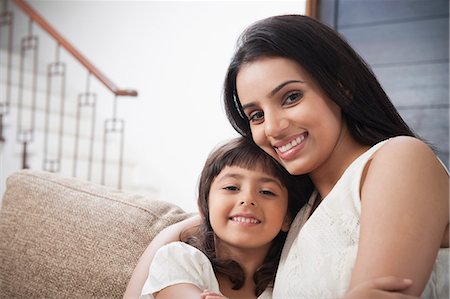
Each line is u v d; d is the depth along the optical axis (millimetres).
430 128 3738
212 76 4781
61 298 1191
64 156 4945
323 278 876
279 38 923
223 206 1017
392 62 3844
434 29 3744
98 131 5402
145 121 5145
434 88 3734
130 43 5289
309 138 928
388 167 815
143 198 1346
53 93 5457
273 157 993
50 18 5910
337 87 928
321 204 934
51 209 1325
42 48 5984
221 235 1021
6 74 5133
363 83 964
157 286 947
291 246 1001
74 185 1387
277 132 924
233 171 1026
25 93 5055
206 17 4836
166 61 5047
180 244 1013
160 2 5102
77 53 4605
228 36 4711
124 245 1201
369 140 974
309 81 922
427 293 870
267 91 926
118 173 5164
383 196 785
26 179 1429
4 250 1330
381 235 751
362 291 696
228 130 4660
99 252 1206
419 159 812
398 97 3826
